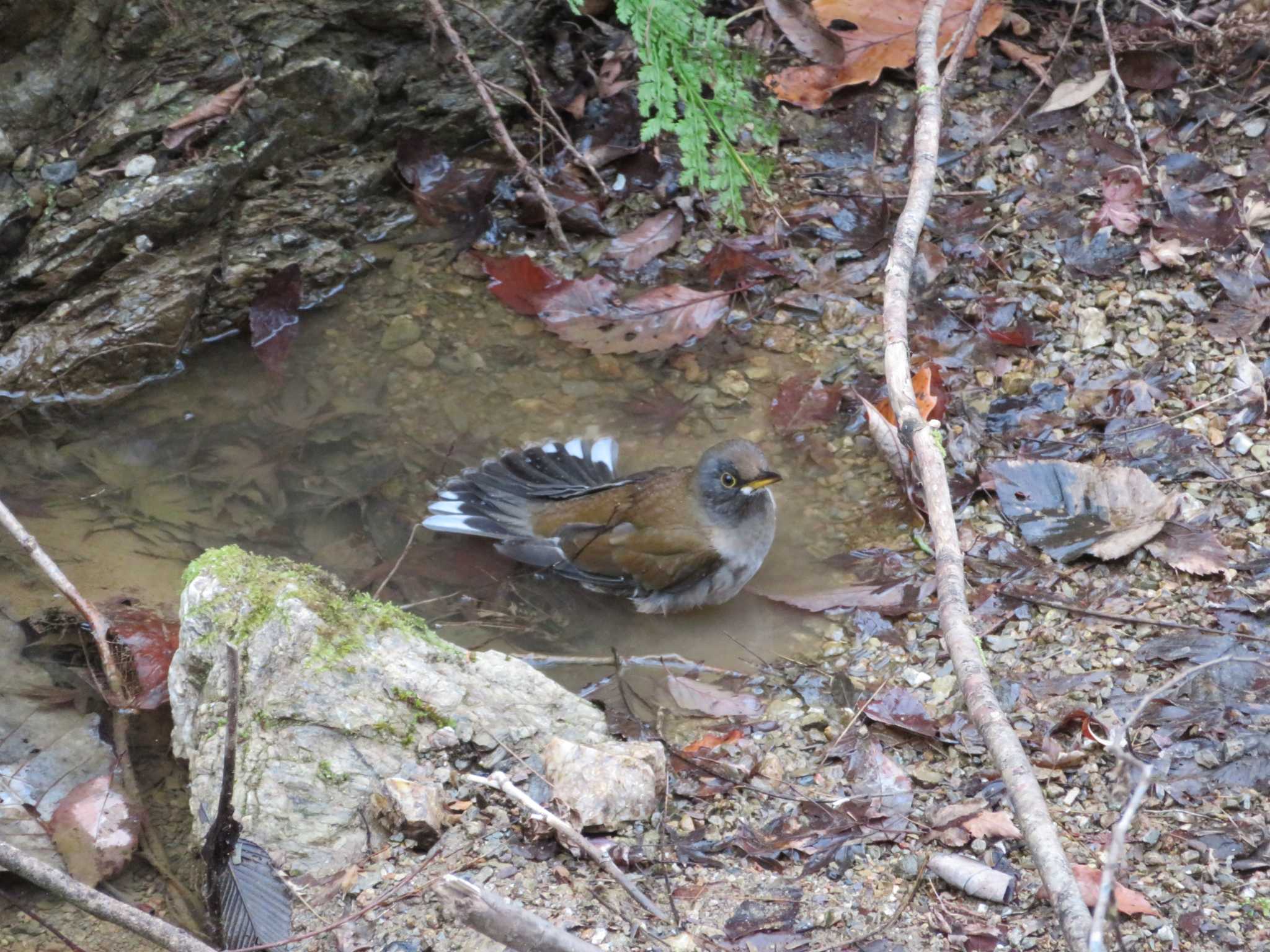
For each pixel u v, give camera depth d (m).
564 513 7.54
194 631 6.21
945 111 9.88
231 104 8.98
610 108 10.15
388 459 8.06
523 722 5.92
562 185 9.78
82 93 8.76
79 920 5.52
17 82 8.55
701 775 5.95
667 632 7.17
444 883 4.53
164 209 8.77
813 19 10.10
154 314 8.69
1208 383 8.02
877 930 5.08
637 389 8.55
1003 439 7.88
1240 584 6.78
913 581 7.17
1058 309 8.65
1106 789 5.71
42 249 8.58
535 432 8.24
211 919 5.19
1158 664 6.39
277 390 8.64
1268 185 9.06
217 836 5.08
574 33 10.43
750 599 7.26
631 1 8.60
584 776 5.59
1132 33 10.05
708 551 7.14
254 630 6.03
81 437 8.30
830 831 5.61
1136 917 5.04
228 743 4.91
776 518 7.59
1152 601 6.79
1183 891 5.16
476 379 8.63
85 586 7.11
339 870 5.40
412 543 7.58
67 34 8.61
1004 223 9.23
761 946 5.02
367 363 8.79
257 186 9.24
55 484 7.90
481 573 7.48
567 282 9.14
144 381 8.74
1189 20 9.73
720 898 5.25
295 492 7.84
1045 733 6.04
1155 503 7.23
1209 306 8.51
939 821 5.58
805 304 8.99
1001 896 5.16
